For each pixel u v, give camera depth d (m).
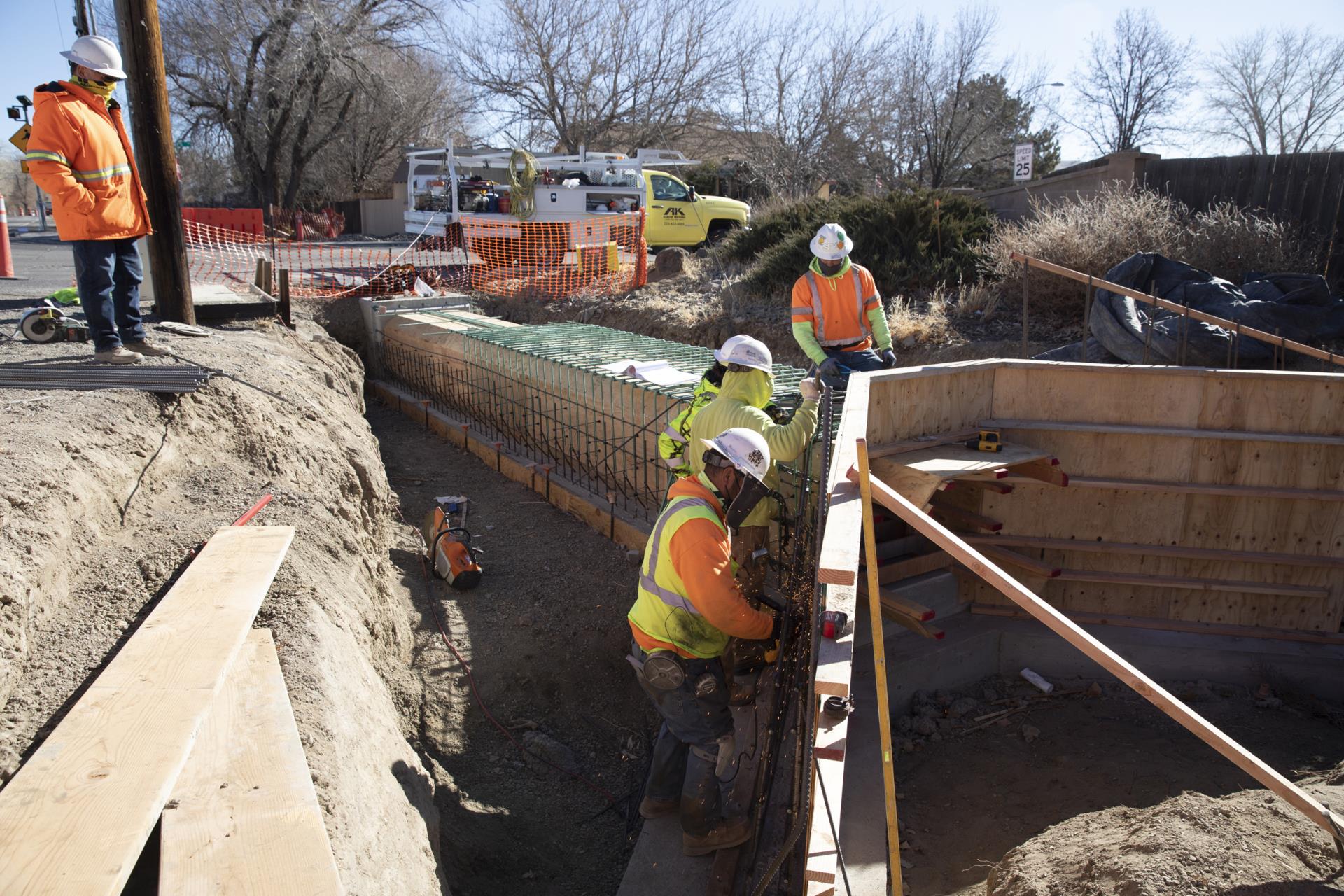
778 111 29.27
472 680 5.04
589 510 7.15
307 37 27.94
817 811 2.27
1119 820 3.20
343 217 31.62
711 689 3.48
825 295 5.49
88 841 1.93
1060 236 9.52
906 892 3.64
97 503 3.65
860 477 2.45
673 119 34.06
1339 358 5.71
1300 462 5.18
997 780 4.44
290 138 31.97
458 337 9.84
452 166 16.91
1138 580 5.43
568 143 34.00
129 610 3.19
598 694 5.10
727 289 13.05
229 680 2.75
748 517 4.13
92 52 4.97
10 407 4.24
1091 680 5.39
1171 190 11.05
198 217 24.56
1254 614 5.50
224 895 1.88
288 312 9.23
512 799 4.25
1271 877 2.51
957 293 10.88
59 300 8.30
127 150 5.29
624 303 13.73
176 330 7.32
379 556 6.00
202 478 4.58
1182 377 5.11
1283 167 10.07
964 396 5.12
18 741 2.41
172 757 2.26
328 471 5.57
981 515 5.33
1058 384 5.22
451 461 9.19
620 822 4.18
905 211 11.97
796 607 3.91
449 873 3.44
